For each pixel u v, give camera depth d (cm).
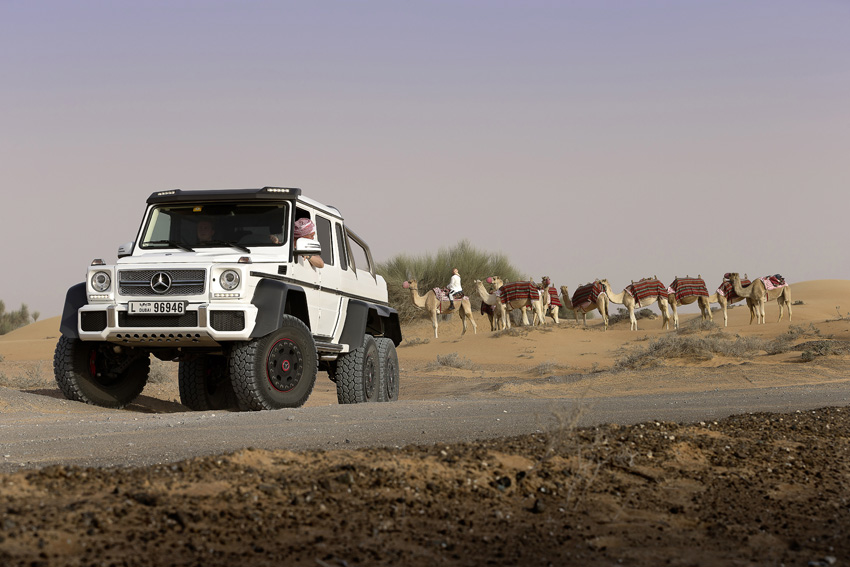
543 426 792
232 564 326
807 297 6391
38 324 6262
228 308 1094
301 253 1195
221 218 1228
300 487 438
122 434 767
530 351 3638
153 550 335
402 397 2108
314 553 346
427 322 5412
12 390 1232
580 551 376
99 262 1195
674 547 388
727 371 2102
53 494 405
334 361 1440
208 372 1400
